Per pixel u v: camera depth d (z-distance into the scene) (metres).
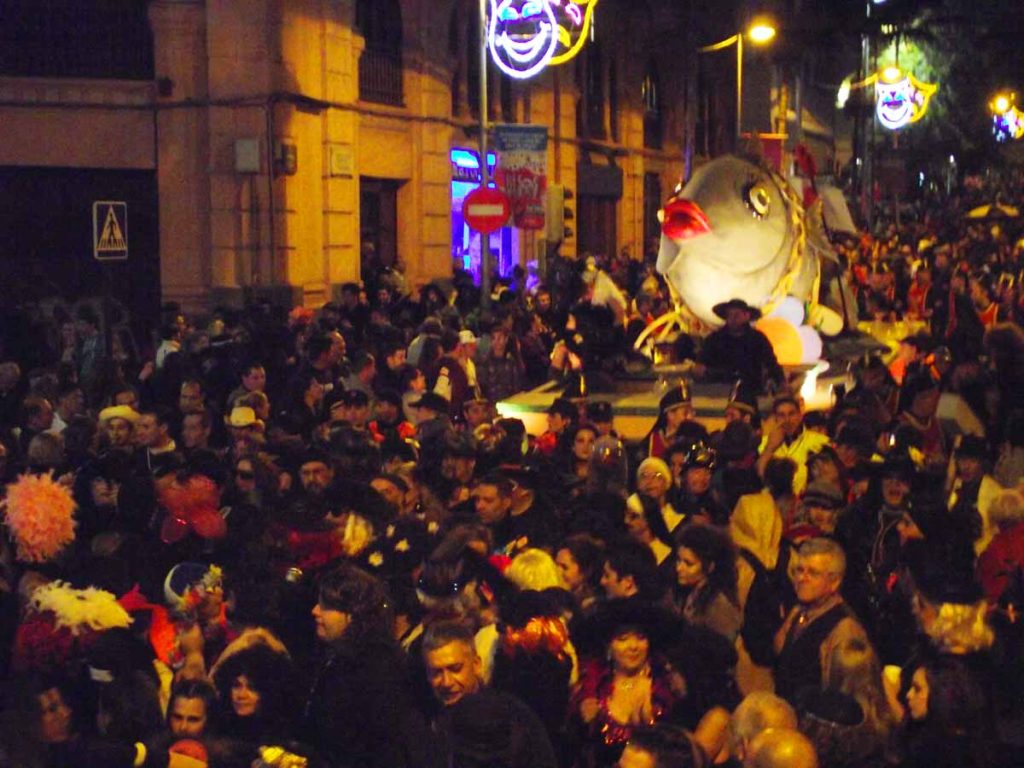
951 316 18.61
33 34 21.56
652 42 41.19
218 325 16.70
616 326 16.92
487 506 7.50
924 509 7.81
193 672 5.74
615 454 8.50
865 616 7.34
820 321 17.00
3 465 8.96
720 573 6.42
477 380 15.72
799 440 9.88
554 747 5.40
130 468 8.56
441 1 27.42
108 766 4.96
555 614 5.55
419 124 26.97
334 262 23.77
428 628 5.44
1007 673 6.12
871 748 4.85
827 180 19.38
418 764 5.20
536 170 21.97
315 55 22.91
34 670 5.54
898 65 50.91
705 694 5.45
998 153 63.72
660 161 43.25
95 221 13.39
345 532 6.68
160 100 21.78
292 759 4.95
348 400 10.49
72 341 17.19
